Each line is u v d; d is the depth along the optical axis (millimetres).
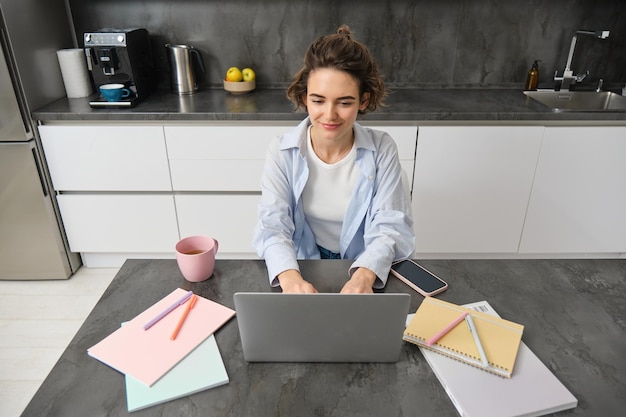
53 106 2303
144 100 2443
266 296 771
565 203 2398
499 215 2426
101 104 2248
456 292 1043
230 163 2303
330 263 1132
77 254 2607
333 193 1363
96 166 2311
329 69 1074
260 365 841
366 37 2623
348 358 841
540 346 885
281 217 1244
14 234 2381
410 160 2297
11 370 1911
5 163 2211
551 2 2537
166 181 2352
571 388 793
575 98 2656
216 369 825
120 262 2633
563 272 1128
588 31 2479
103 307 989
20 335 2109
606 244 2506
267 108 2268
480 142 2250
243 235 2482
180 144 2264
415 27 2596
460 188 2357
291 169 1331
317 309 783
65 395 773
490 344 865
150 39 2621
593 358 860
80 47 2643
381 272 1068
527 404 751
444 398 776
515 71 2697
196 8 2566
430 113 2188
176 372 818
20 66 2109
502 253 2566
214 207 2414
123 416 737
